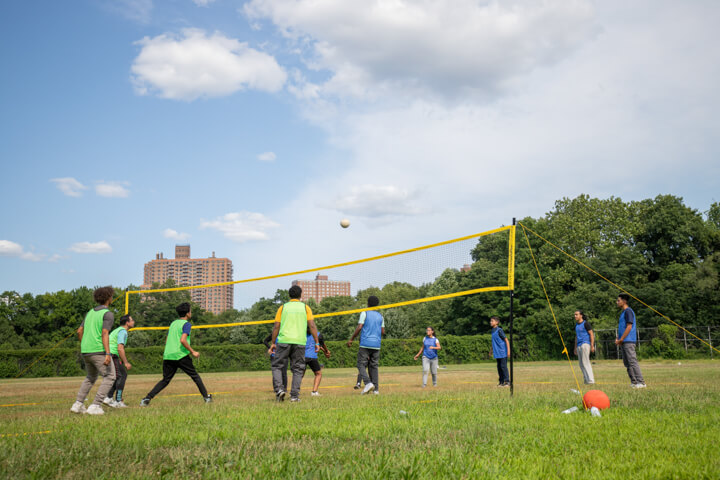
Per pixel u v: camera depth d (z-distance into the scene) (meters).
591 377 9.95
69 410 6.86
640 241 46.59
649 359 30.73
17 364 27.48
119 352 7.80
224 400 7.95
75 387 13.74
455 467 3.06
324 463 3.26
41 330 57.34
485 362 36.03
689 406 5.73
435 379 11.03
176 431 4.45
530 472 2.96
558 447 3.67
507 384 10.55
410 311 56.66
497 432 4.24
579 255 46.69
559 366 23.28
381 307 9.01
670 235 44.12
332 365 32.84
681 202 45.38
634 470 3.04
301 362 7.59
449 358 35.72
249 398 8.31
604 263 43.19
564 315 38.53
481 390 8.73
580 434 4.12
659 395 6.94
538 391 8.20
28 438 4.12
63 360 28.31
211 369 31.61
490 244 52.66
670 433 4.13
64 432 4.40
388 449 3.61
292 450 3.62
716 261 38.19
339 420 5.05
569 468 3.05
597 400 5.65
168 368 7.63
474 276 44.03
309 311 7.85
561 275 43.12
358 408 6.06
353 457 3.38
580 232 46.75
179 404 7.43
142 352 30.56
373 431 4.33
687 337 33.50
